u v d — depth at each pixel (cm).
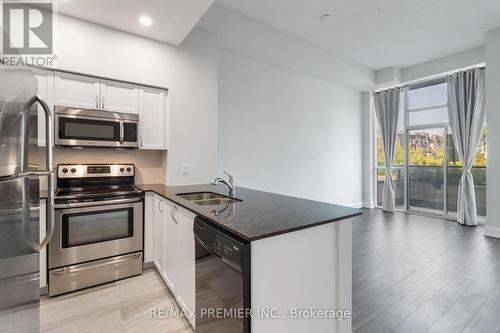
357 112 609
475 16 352
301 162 498
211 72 331
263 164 442
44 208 214
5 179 98
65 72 245
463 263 283
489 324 179
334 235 154
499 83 377
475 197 465
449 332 171
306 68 463
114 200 245
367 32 394
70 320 188
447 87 491
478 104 450
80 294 222
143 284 240
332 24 371
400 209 577
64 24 242
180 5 230
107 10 236
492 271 263
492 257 300
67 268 223
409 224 455
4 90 98
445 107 506
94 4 227
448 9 335
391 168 574
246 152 420
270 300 124
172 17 248
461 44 432
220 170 391
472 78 452
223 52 390
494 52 381
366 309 198
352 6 328
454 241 359
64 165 264
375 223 461
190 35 315
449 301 208
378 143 616
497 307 200
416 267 273
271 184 453
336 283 154
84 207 230
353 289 228
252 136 427
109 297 219
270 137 450
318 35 404
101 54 259
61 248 221
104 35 261
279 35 390
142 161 318
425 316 189
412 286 233
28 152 126
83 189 269
